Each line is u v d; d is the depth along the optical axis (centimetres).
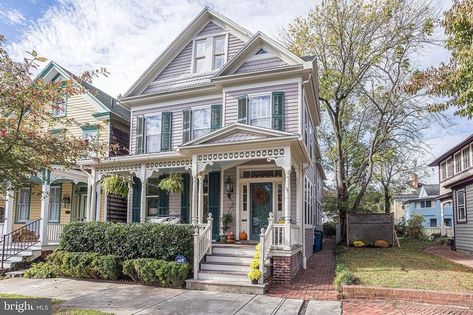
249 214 1305
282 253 947
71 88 723
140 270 936
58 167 1238
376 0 1884
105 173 1319
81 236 1090
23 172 679
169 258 984
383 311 691
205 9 1483
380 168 2803
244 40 1443
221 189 1335
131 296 816
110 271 984
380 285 824
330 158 2538
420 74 872
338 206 1994
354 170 2497
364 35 1945
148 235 1007
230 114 1325
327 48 2044
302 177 1266
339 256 1379
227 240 1192
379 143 2120
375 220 1741
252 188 1324
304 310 706
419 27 1839
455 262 1266
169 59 1559
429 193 4428
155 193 1448
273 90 1276
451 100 851
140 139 1512
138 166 1269
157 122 1510
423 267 1090
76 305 728
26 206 1697
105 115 1605
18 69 649
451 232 2600
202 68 1500
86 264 1014
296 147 1057
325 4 1975
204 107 1428
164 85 1538
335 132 2145
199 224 1037
